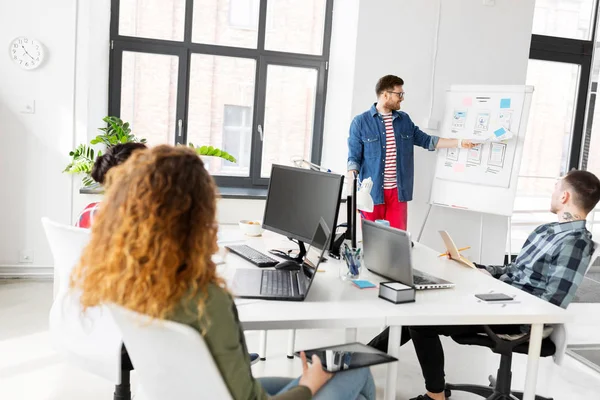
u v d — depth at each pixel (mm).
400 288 2135
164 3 4629
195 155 1297
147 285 1211
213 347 1271
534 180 5527
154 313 1220
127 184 1251
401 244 2236
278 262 2525
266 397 1393
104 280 1248
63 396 2689
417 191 4949
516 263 2711
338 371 1643
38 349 3182
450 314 2037
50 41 4238
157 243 1209
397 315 1984
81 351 1990
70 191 4395
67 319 2020
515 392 2824
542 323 2178
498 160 4547
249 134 4945
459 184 4707
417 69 4766
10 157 4297
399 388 2941
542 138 5461
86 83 4320
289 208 2660
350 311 1993
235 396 1317
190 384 1344
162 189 1226
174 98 4754
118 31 4582
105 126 4562
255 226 3059
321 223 2393
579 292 4797
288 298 2072
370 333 3754
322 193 2471
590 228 4684
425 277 2473
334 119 4895
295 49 4902
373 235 2445
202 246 1254
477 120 4625
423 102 4828
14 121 4266
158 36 4656
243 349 1348
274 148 4996
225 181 4922
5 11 4152
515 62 4965
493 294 2297
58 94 4297
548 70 5367
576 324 4047
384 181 4422
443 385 2516
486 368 3316
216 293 1277
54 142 4336
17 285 4258
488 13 4836
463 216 5066
